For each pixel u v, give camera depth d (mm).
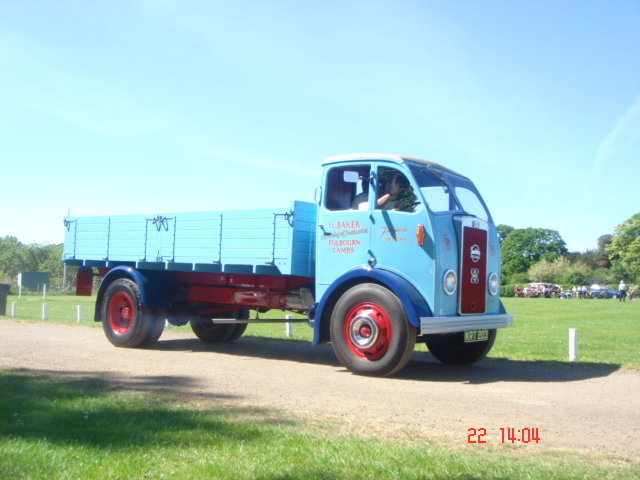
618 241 84750
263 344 11977
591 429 5160
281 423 5027
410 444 4488
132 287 10656
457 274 8016
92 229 11953
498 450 4438
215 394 6371
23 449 4141
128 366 8406
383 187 8234
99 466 3844
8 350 9977
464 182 8953
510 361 9695
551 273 86562
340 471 3787
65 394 5973
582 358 10148
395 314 7523
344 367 8711
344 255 8352
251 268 9211
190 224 9984
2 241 84375
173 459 4000
